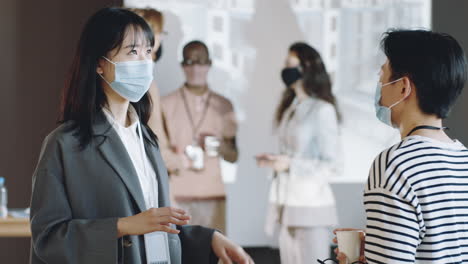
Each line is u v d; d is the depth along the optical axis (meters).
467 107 5.48
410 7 5.00
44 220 1.87
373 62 4.96
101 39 1.95
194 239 2.12
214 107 4.87
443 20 5.48
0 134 5.28
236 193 4.86
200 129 4.84
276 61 4.93
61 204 1.89
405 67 1.75
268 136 4.89
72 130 1.94
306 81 4.83
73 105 1.96
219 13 4.90
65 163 1.90
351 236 1.92
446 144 1.74
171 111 4.80
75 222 1.87
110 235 1.83
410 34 1.77
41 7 5.30
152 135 2.14
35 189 1.89
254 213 4.87
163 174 2.08
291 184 4.73
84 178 1.91
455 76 1.73
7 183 5.29
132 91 1.99
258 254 4.84
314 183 4.73
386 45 1.80
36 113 5.32
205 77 4.86
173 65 4.84
